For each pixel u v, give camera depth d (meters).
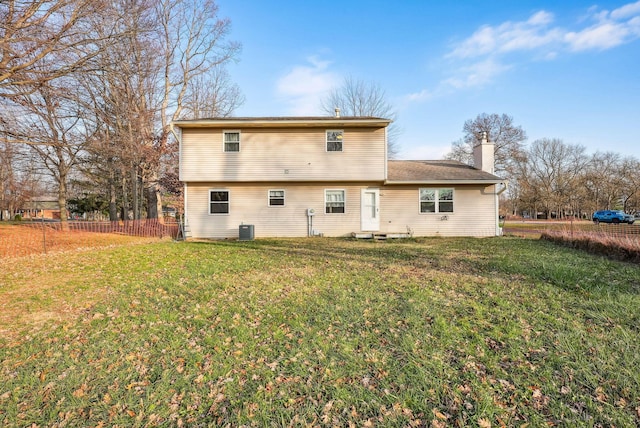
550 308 4.79
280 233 16.41
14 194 35.34
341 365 3.37
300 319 4.55
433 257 9.49
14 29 8.77
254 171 15.87
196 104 26.12
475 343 3.75
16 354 3.72
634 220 35.91
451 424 2.54
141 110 19.09
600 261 8.50
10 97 10.15
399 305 5.03
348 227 16.50
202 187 16.28
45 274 7.56
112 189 23.66
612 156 51.38
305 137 15.92
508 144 44.38
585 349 3.54
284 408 2.76
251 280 6.79
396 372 3.21
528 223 35.72
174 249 11.69
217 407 2.80
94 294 5.98
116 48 11.73
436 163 20.09
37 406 2.84
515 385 2.97
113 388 3.08
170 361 3.54
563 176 52.06
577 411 2.63
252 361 3.50
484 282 6.34
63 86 10.96
